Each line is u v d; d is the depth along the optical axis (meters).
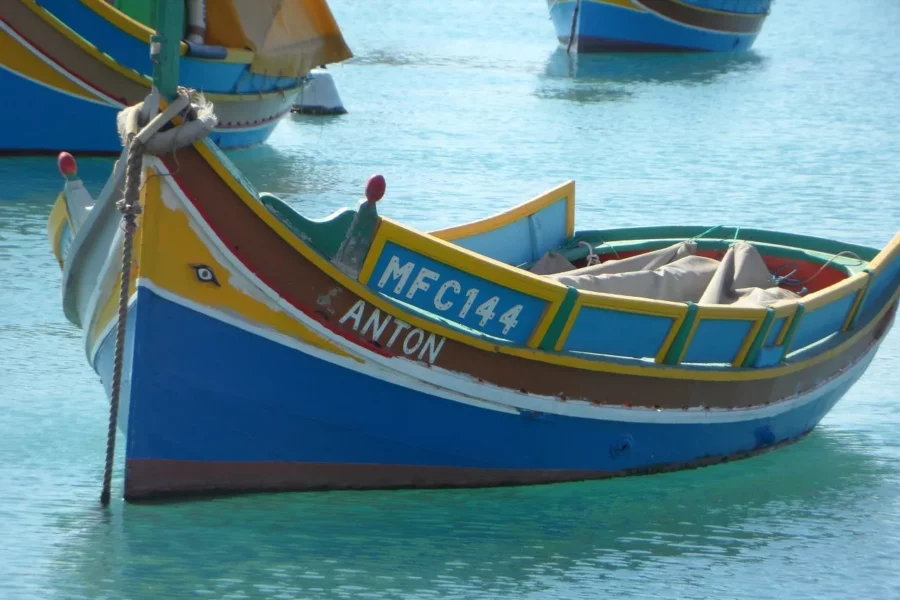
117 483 33.34
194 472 31.03
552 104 113.81
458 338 30.72
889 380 47.19
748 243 42.06
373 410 31.05
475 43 167.50
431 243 29.75
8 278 52.88
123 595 27.67
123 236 29.41
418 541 30.67
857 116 112.56
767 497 35.03
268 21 79.31
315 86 103.31
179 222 28.73
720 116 110.19
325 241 29.52
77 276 32.12
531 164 84.50
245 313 29.59
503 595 28.62
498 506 32.78
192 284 29.20
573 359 32.03
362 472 32.00
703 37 166.62
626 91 125.31
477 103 112.88
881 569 30.78
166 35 28.05
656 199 74.88
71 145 77.31
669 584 29.55
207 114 28.45
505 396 31.61
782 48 180.00
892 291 41.72
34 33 73.06
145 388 29.94
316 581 28.73
